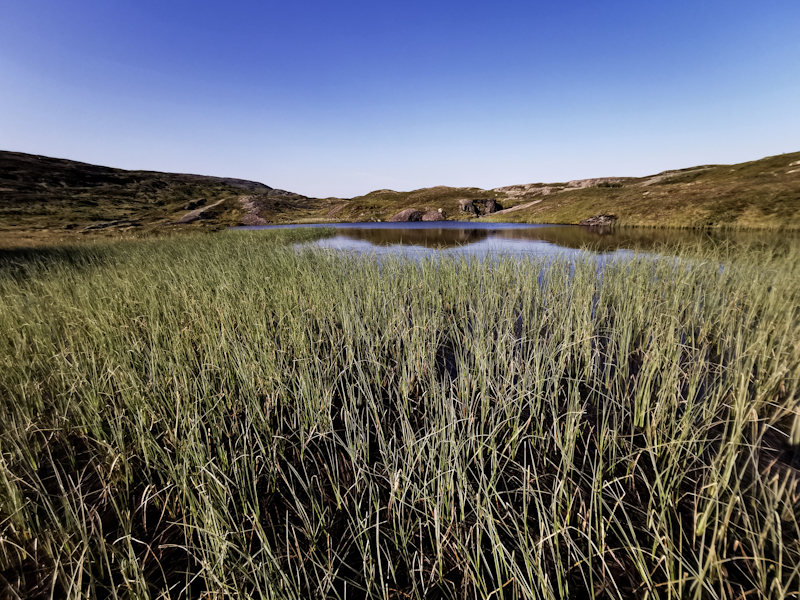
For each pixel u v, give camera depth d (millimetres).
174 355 3689
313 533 1871
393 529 1960
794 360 3223
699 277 5988
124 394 2910
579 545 1833
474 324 4652
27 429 2594
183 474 2002
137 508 2020
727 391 2936
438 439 2273
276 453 2510
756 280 5066
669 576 1502
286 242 16641
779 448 2447
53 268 8844
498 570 1527
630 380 3467
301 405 2988
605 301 5629
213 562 1685
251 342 3926
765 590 1529
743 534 1800
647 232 17250
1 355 3699
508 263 7727
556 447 2557
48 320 4723
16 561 1814
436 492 2053
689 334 4414
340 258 8961
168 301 5414
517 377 3430
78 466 2543
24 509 1969
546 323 4891
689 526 1906
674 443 2266
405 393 3029
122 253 11516
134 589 1623
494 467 2146
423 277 6781
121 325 4594
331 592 1646
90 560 1708
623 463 2396
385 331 4355
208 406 2781
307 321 4914
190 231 26344
